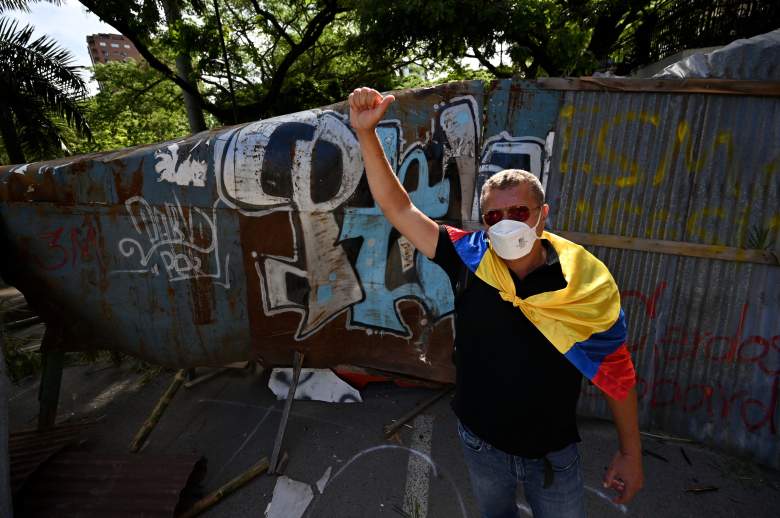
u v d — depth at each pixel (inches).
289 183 97.7
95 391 134.3
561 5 305.9
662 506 84.7
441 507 85.7
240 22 483.2
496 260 49.4
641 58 296.2
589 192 98.6
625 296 101.5
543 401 47.8
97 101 564.7
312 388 123.2
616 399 45.6
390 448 102.1
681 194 94.3
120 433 113.8
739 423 96.8
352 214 100.5
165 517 80.4
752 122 88.4
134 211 99.4
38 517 80.2
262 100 466.9
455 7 261.9
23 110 342.6
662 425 104.1
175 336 106.6
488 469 53.7
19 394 139.3
